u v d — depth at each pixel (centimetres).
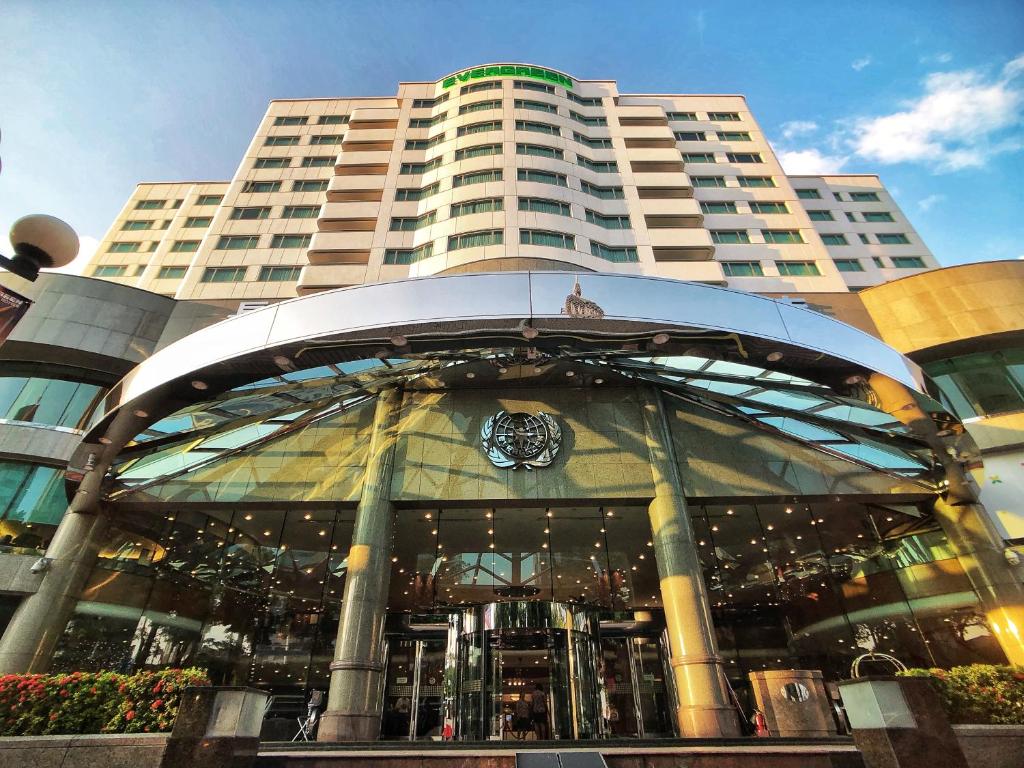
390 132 3931
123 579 1562
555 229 3162
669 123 4406
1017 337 1881
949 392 1916
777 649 1589
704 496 1562
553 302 1163
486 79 4175
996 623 1421
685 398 1731
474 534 1667
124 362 1914
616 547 1650
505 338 1210
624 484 1564
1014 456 1727
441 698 1431
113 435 1313
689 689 1254
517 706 1306
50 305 1903
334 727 1168
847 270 4197
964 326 1927
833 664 1573
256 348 1156
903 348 1983
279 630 1639
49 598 1401
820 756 752
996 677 1011
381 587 1394
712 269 3200
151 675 897
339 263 3284
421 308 1157
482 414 1702
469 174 3478
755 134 4328
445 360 1462
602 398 1744
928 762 592
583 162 3744
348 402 1681
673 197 3656
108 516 1573
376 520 1472
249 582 1695
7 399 1798
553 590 1585
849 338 1277
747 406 1639
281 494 1555
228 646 1616
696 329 1180
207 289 3180
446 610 1562
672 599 1385
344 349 1194
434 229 3192
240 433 1573
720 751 767
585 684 1338
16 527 1622
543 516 1684
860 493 1573
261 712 715
